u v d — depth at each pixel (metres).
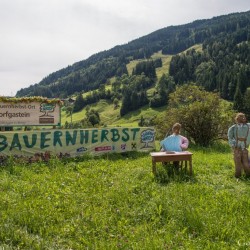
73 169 13.26
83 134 16.16
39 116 17.88
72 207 8.08
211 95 24.73
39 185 10.27
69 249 6.09
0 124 16.97
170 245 6.12
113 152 17.27
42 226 7.00
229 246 6.17
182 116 24.16
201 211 7.64
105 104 193.12
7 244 6.14
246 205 8.17
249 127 11.52
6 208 7.95
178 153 11.56
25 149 14.56
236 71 154.12
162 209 7.76
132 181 10.55
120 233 6.77
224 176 11.67
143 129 18.50
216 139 24.34
